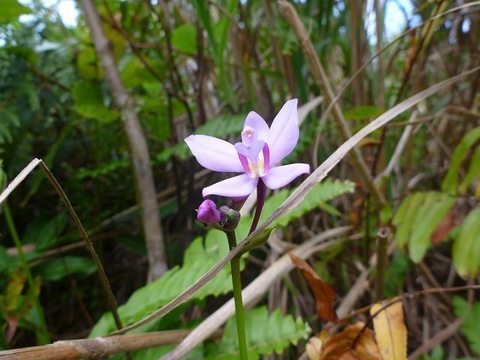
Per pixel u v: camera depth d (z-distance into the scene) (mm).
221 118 379
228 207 154
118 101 348
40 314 268
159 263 342
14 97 360
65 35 446
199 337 223
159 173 455
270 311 324
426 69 518
